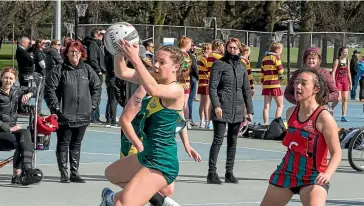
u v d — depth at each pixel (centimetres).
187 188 1229
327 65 4206
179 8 5766
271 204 770
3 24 5209
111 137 1898
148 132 739
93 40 2002
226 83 1248
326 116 743
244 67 1270
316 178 739
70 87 1232
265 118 2039
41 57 2350
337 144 743
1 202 1087
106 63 2000
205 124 2141
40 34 5306
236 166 1481
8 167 1391
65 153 1258
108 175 791
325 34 4200
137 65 709
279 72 2009
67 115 1234
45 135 1225
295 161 755
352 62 3491
